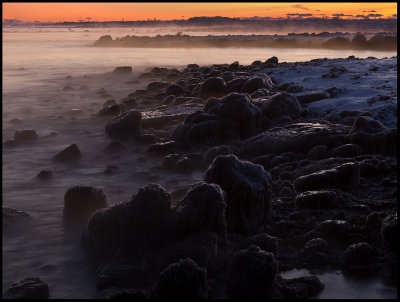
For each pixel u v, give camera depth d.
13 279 4.98
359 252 5.11
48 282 4.92
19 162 9.80
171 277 4.33
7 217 6.55
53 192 7.89
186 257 4.96
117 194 7.81
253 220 6.07
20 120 14.31
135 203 5.46
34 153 10.55
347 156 9.06
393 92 13.45
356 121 9.71
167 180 8.58
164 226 5.46
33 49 64.88
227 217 5.97
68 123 14.06
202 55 50.72
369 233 5.72
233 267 4.65
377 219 5.89
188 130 10.63
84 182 8.48
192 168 9.16
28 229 6.28
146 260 5.14
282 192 7.46
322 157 9.15
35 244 5.82
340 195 7.02
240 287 4.53
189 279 4.30
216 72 20.48
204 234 5.27
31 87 23.06
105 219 5.64
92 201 6.62
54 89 22.45
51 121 14.41
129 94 20.16
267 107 12.03
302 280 4.73
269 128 11.50
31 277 4.92
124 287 4.76
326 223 5.78
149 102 17.28
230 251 5.38
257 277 4.47
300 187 7.36
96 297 4.62
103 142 11.52
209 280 4.80
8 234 6.11
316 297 4.51
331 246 5.51
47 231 6.21
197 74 24.27
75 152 10.11
